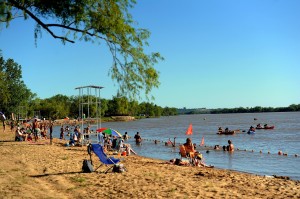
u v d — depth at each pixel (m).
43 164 17.12
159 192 10.95
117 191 11.07
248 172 19.72
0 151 23.83
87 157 20.58
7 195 10.23
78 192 10.90
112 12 7.90
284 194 10.87
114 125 110.50
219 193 10.89
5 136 42.66
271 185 12.48
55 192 10.85
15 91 84.06
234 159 25.33
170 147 35.00
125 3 8.17
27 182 12.41
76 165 16.73
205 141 44.25
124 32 8.11
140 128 88.00
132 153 29.41
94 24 7.77
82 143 29.12
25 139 35.31
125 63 8.30
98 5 7.88
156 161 20.67
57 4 7.44
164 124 114.69
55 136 54.62
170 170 16.22
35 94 123.75
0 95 72.75
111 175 14.09
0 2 6.93
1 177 13.38
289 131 61.69
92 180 12.93
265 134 55.19
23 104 92.00
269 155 27.58
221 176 14.69
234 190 11.48
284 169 20.86
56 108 128.38
